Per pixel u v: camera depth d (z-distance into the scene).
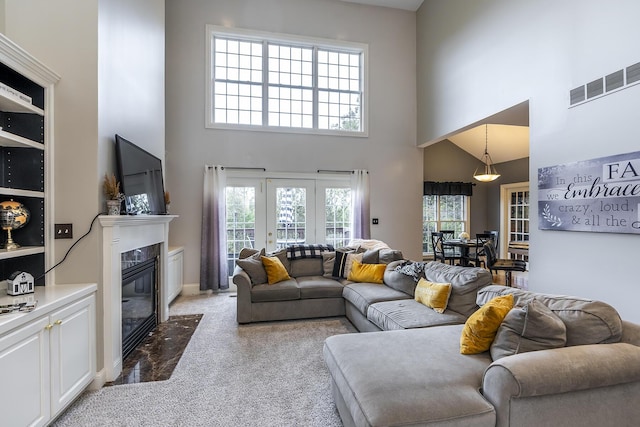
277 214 5.52
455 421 1.36
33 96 2.24
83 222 2.35
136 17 3.21
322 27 5.68
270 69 5.64
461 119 4.89
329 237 5.73
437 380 1.57
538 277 3.58
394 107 6.03
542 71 3.54
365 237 5.73
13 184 2.22
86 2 2.38
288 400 2.18
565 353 1.49
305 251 4.43
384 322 2.72
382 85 5.98
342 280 4.13
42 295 2.02
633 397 1.51
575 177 3.15
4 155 2.21
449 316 2.60
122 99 2.86
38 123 2.26
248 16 5.37
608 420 1.48
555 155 3.39
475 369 1.68
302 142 5.61
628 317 2.71
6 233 2.21
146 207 3.30
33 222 2.26
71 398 2.03
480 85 4.50
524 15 3.78
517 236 7.34
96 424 1.93
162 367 2.65
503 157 7.49
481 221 8.04
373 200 5.92
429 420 1.34
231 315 4.02
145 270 3.26
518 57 3.87
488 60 4.35
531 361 1.43
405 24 6.09
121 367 2.59
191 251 5.15
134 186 2.98
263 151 5.45
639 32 2.65
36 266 2.27
